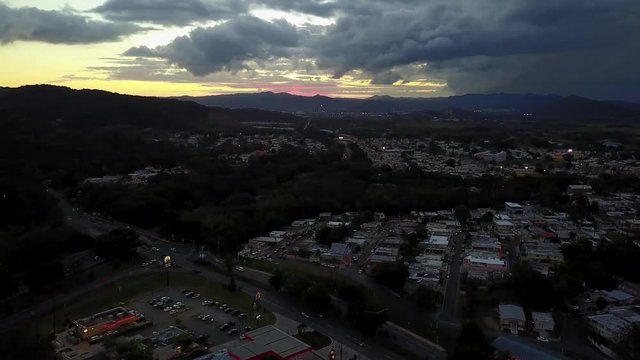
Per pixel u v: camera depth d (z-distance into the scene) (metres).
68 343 152.25
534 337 163.12
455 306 183.50
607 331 159.62
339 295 191.12
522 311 172.50
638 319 167.00
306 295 179.38
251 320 169.12
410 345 156.00
